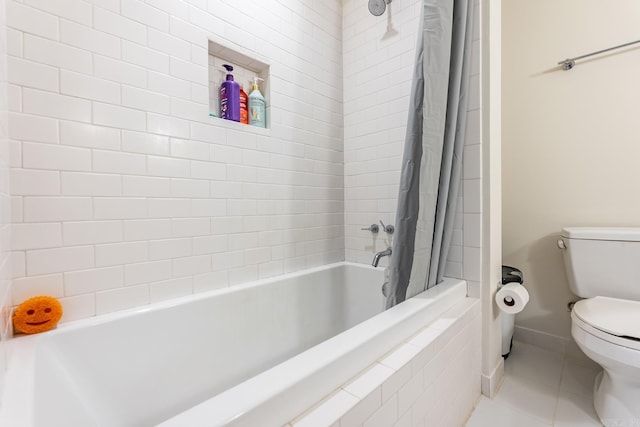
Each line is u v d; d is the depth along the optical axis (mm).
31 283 883
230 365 1278
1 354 636
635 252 1259
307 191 1746
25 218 874
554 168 1606
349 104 1943
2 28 772
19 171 863
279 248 1595
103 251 1017
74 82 956
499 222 1418
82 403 814
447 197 1259
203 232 1282
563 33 1560
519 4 1694
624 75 1404
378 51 1787
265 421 521
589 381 1360
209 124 1295
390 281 1223
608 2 1436
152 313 1075
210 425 457
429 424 886
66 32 941
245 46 1420
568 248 1431
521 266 1724
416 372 818
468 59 1253
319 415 578
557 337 1621
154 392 1047
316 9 1793
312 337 1646
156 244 1143
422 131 1127
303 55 1714
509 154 1744
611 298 1270
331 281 1790
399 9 1686
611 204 1450
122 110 1054
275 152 1570
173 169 1186
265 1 1513
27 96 875
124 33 1056
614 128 1435
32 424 501
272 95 1550
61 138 933
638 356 926
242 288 1357
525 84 1683
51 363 803
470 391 1195
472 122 1317
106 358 957
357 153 1909
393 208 1737
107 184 1024
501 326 1493
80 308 969
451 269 1401
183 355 1142
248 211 1449
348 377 695
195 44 1243
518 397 1271
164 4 1153
